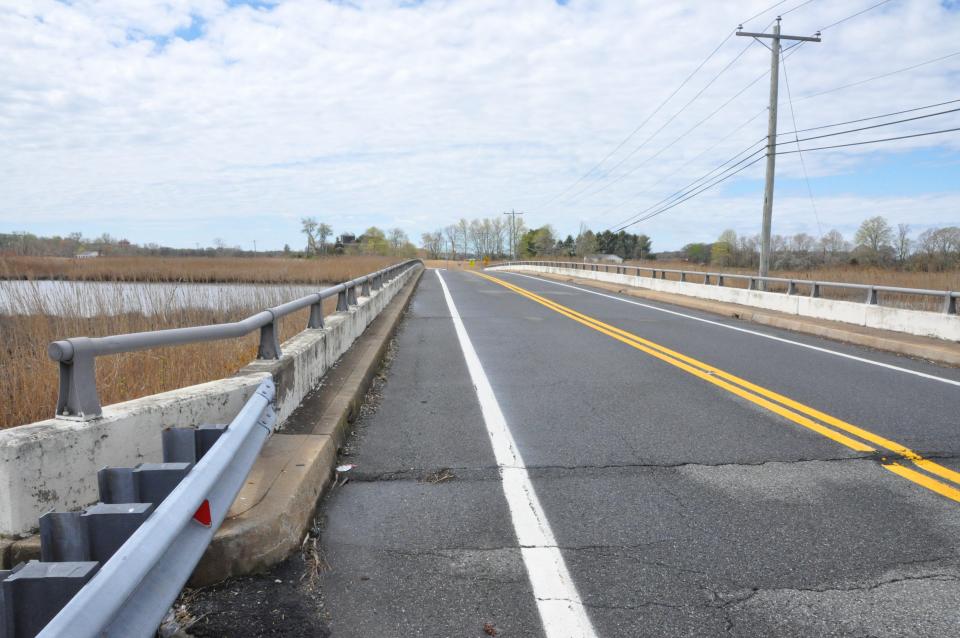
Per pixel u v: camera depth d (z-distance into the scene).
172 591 1.92
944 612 2.77
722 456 4.91
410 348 10.38
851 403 6.67
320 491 3.93
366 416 6.02
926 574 3.11
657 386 7.47
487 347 10.51
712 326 14.09
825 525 3.67
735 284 34.75
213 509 2.43
